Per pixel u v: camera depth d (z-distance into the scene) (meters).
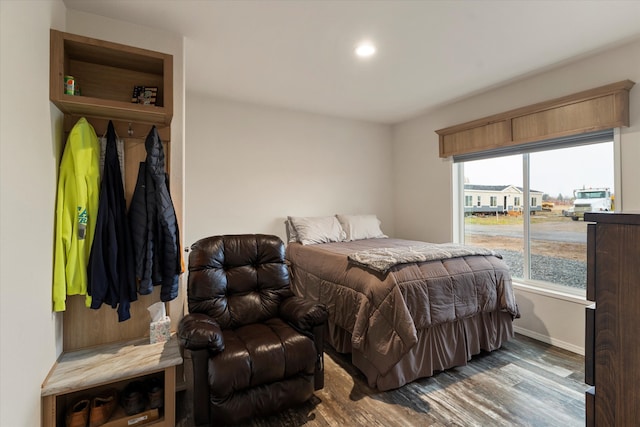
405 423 1.77
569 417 1.82
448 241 3.78
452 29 2.12
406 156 4.39
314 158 4.05
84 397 1.74
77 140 1.69
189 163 3.31
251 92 3.28
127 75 2.02
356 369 2.38
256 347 1.78
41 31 1.46
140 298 2.02
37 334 1.40
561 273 2.81
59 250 1.63
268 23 2.04
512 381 2.19
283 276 2.42
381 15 1.95
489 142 3.21
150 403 1.72
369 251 2.61
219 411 1.63
